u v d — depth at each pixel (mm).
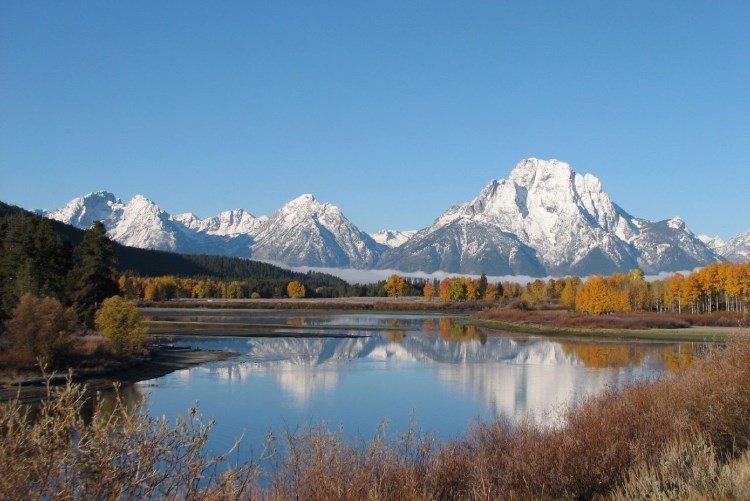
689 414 14422
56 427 5191
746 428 13055
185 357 56469
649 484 10078
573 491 11312
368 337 85562
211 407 32250
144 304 179875
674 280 134750
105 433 5426
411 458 12727
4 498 4844
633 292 145250
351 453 11727
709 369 16844
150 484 5738
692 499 9117
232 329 96875
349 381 42812
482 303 194000
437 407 32531
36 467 5059
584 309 123062
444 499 11258
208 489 6469
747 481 9547
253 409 31766
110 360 44781
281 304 189500
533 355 61469
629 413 15188
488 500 10500
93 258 66812
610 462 11906
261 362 54531
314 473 10133
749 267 118750
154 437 5691
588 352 64250
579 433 13711
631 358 57781
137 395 35969
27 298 41125
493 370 49344
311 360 56562
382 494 10008
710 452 11344
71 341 43469
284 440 17484
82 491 5258
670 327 94938
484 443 15281
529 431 16156
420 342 78000
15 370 36906
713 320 99438
